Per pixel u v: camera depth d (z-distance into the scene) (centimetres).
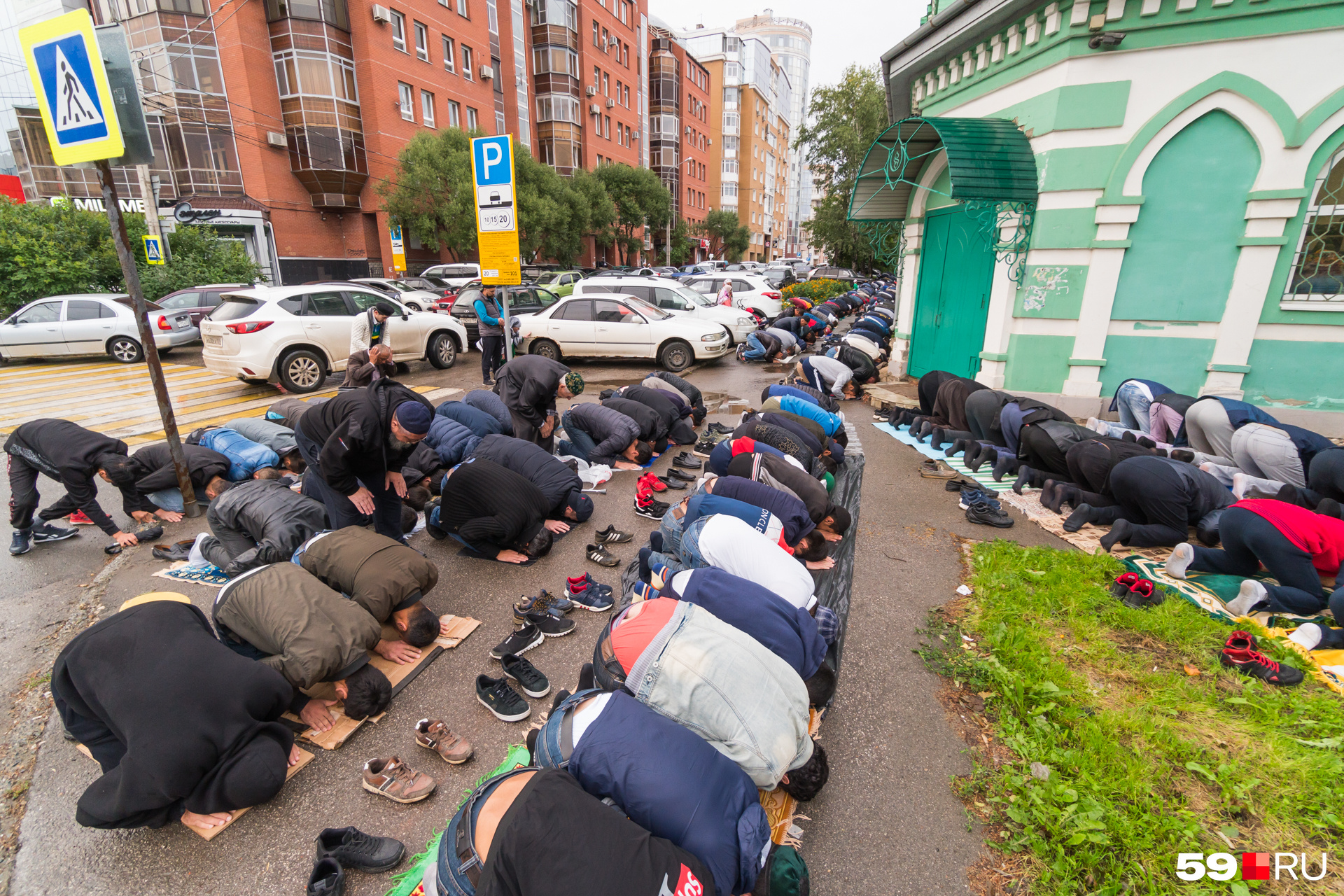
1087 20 657
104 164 402
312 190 2433
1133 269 697
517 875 148
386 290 1688
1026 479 561
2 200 1370
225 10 2166
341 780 246
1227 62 623
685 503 370
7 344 1084
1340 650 314
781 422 521
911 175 1003
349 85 2411
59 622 355
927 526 493
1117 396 657
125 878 207
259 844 219
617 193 3769
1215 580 380
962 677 309
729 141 6725
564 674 307
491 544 425
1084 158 688
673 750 178
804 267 3634
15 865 211
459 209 2384
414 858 212
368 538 314
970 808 237
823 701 265
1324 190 618
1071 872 207
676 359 1158
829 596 342
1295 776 241
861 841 223
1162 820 221
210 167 2270
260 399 874
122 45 381
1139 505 445
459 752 251
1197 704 280
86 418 755
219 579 394
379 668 306
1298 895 199
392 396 354
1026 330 760
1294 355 659
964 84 855
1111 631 338
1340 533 343
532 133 3716
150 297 1498
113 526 443
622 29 4269
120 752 224
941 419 743
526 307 1306
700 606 244
